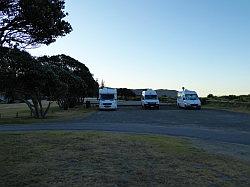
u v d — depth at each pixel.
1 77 30.56
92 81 62.38
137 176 10.34
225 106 57.88
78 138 16.33
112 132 19.42
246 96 68.69
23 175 10.45
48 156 12.74
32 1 14.86
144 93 56.69
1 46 16.70
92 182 9.74
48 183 9.70
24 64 29.95
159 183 9.75
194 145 15.61
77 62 59.22
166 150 13.88
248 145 16.38
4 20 15.40
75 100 59.25
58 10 15.62
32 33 15.89
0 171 10.91
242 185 9.80
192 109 52.69
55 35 16.08
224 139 18.50
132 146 14.50
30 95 35.62
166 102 79.62
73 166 11.38
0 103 93.31
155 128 23.66
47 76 32.22
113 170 10.91
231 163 12.16
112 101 51.78
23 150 13.80
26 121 30.16
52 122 29.02
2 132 19.06
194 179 10.19
